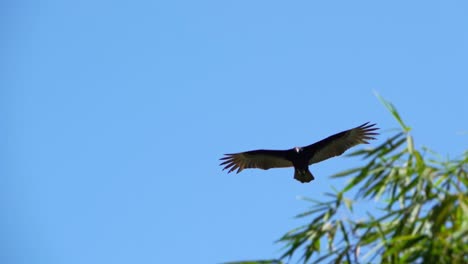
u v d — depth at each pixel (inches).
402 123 514.6
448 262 440.1
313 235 495.8
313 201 499.5
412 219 475.8
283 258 501.4
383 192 498.9
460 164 496.4
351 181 503.8
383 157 512.7
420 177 490.0
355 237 489.4
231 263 498.3
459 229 446.0
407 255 455.5
